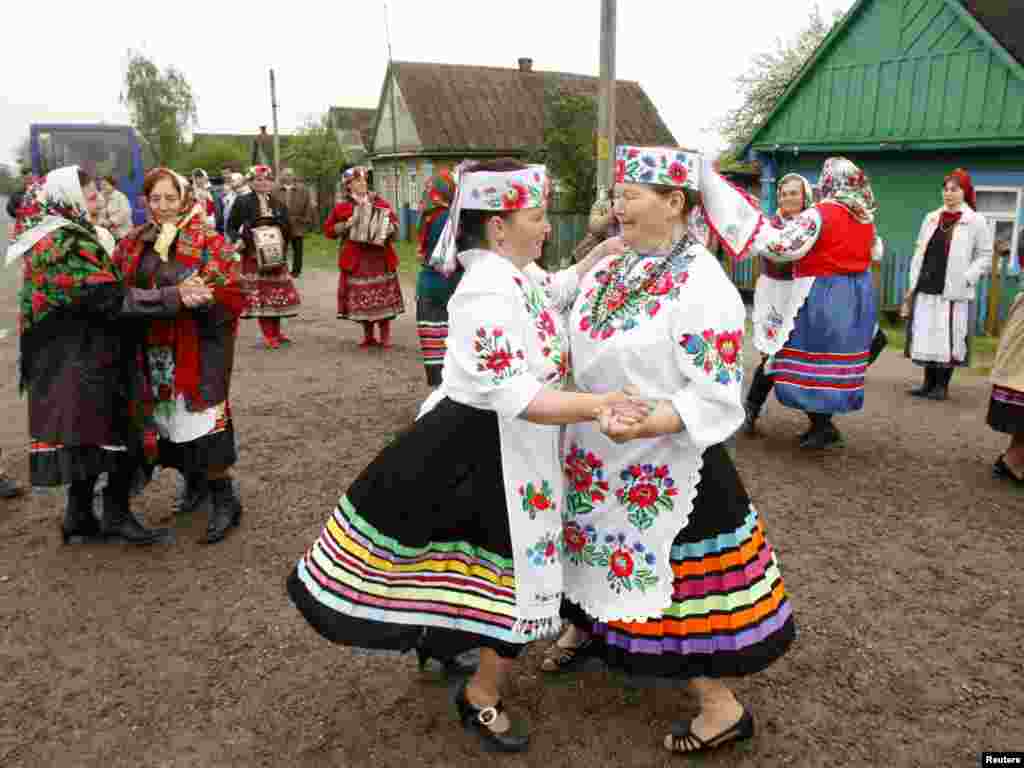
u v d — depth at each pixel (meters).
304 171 32.69
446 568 2.53
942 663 3.24
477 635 2.51
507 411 2.30
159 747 2.82
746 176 18.81
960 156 12.75
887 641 3.39
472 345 2.34
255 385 7.55
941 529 4.48
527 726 2.89
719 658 2.47
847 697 3.04
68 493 4.32
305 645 3.41
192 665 3.27
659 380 2.39
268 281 9.15
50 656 3.33
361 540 2.49
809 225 5.01
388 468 2.49
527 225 2.42
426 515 2.46
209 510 4.67
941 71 12.60
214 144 46.91
